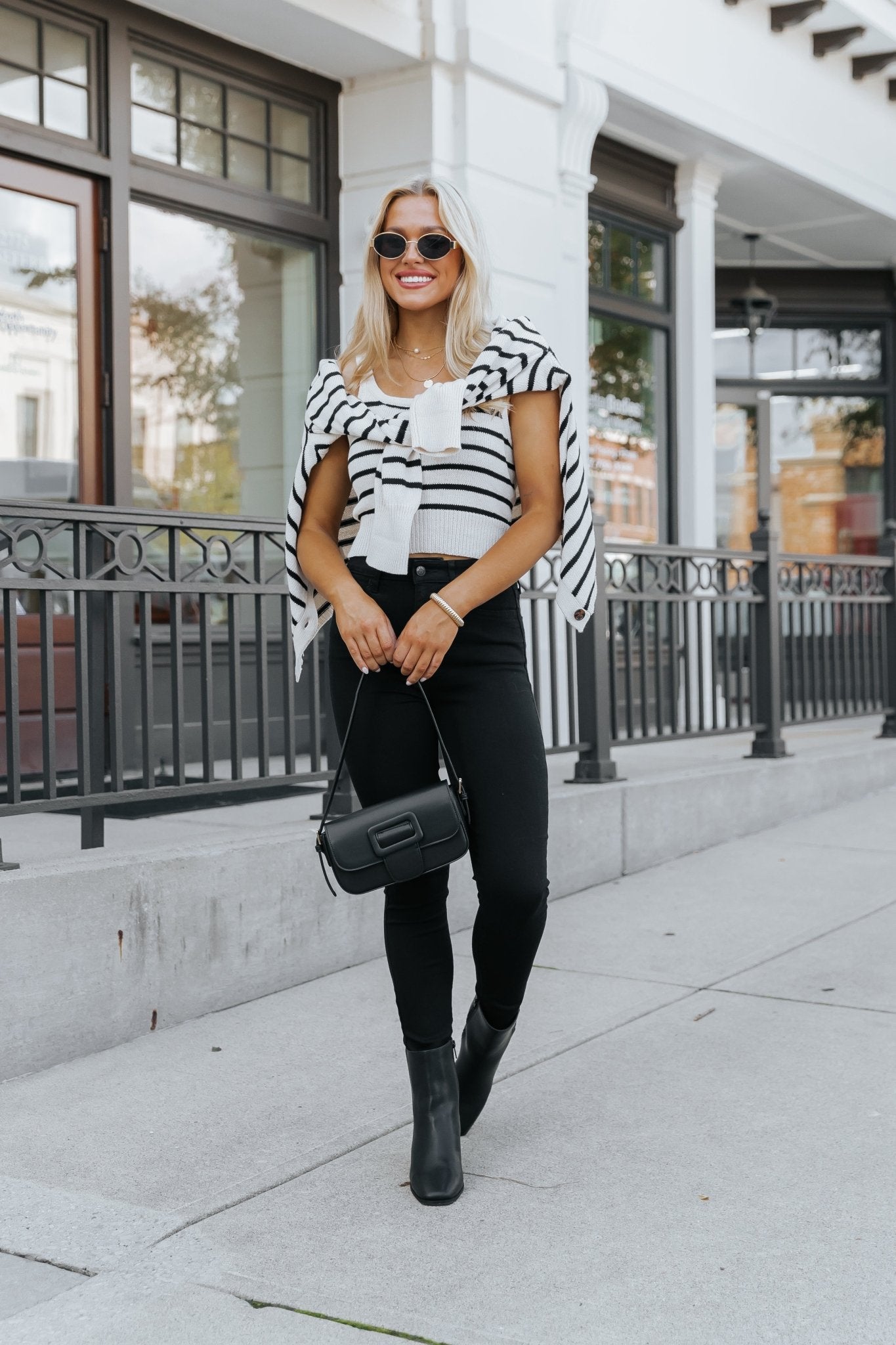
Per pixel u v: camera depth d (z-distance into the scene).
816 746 7.06
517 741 2.31
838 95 8.95
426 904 2.40
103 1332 1.97
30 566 3.24
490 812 2.30
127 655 5.67
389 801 2.28
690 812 5.48
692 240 8.48
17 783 3.20
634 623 8.11
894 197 9.58
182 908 3.46
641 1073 3.06
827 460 11.11
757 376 10.96
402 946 2.41
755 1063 3.11
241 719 3.79
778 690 6.26
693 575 8.40
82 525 3.38
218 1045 3.29
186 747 5.94
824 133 8.83
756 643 6.27
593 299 7.86
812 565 6.66
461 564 2.27
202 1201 2.40
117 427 5.62
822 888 4.86
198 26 5.82
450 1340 1.92
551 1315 1.99
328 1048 3.26
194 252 6.02
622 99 7.29
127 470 5.68
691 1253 2.17
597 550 5.18
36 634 5.28
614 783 5.14
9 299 5.28
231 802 5.02
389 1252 2.20
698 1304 2.01
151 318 5.85
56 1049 3.15
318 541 2.39
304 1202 2.40
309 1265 2.16
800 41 8.56
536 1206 2.36
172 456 5.98
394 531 2.24
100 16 5.47
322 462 2.44
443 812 2.24
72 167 5.43
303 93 6.36
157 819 4.64
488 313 2.41
